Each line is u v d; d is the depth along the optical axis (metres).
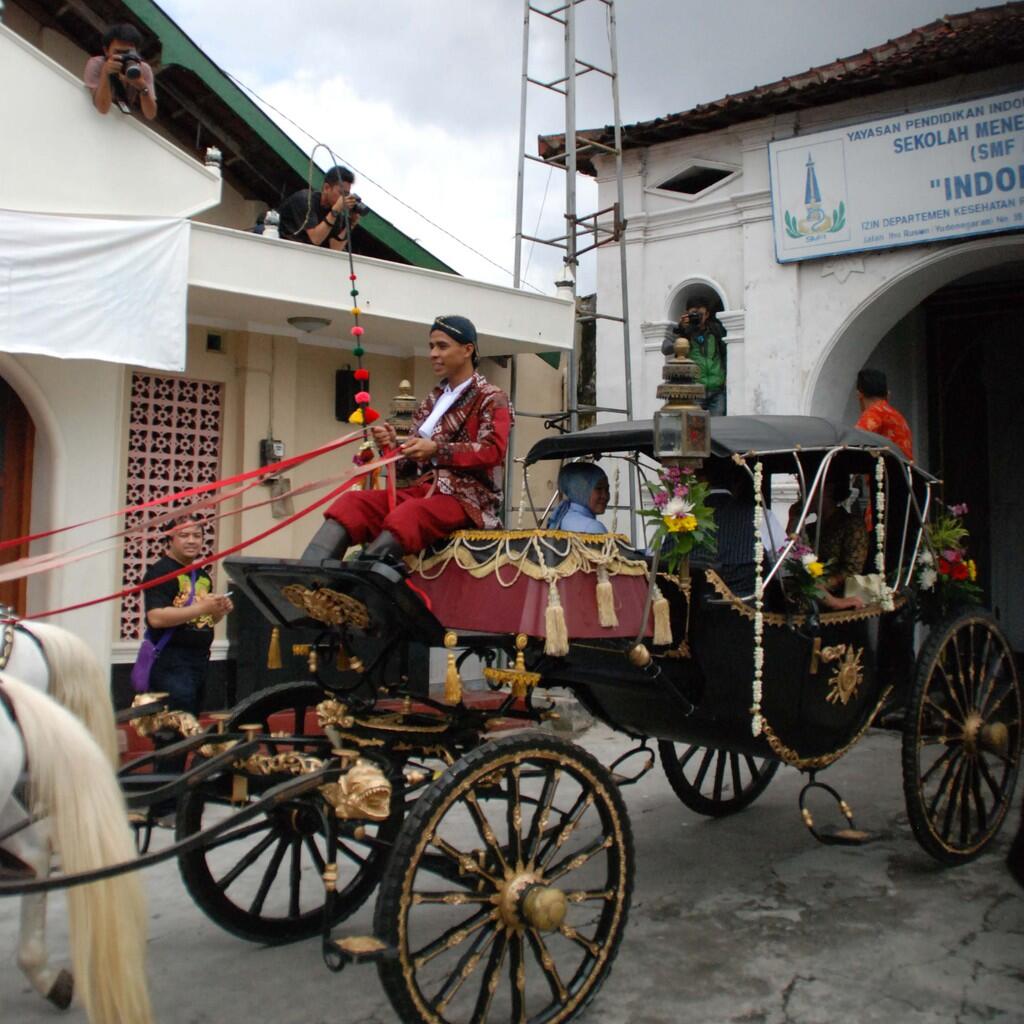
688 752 6.43
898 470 5.77
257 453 9.10
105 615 7.84
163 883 5.48
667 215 11.02
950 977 4.32
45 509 7.70
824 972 4.37
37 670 3.89
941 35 9.00
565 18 10.86
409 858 3.50
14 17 8.34
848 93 9.66
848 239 9.73
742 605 4.76
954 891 5.32
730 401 10.61
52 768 3.33
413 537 4.14
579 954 4.59
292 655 8.94
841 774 7.66
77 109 7.23
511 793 3.81
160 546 8.54
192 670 6.20
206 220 9.78
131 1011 3.22
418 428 4.59
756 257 10.38
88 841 3.28
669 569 4.72
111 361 6.94
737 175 10.62
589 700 5.33
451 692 4.08
